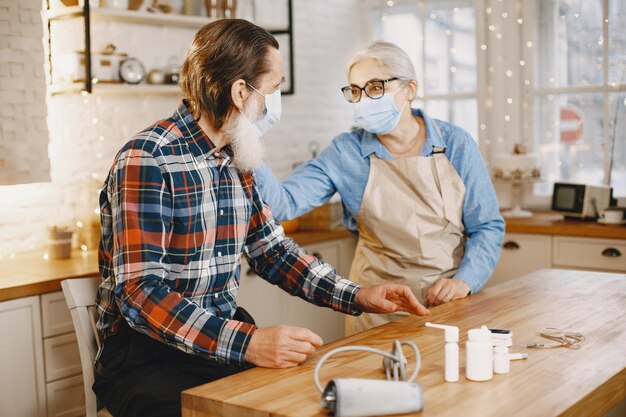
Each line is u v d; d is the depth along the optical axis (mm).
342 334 4246
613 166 4316
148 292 1669
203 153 1834
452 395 1424
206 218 1836
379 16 5055
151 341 1842
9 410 2678
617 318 2027
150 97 3789
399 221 2512
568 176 4488
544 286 2480
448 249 2535
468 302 2271
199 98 1811
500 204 4688
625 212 3945
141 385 1766
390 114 2434
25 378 2721
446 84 4828
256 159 1864
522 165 4219
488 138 4703
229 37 1795
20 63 3027
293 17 4570
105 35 3572
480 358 1506
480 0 4633
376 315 2541
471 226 2566
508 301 2266
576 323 1982
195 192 1802
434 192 2506
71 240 3246
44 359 2773
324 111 4844
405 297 1986
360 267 2641
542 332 1864
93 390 1900
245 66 1797
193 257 1822
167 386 1763
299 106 4645
